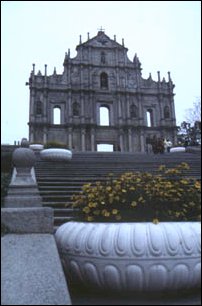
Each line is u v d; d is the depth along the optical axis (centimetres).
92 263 471
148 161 1886
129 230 468
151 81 6234
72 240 504
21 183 860
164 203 539
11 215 581
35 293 416
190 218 544
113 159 1998
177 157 2108
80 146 5644
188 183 600
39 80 5769
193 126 5425
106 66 6144
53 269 456
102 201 543
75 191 1072
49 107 5716
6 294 411
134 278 451
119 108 5969
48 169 1545
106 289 474
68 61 5956
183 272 455
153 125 6081
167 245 453
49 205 934
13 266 458
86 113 5809
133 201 529
